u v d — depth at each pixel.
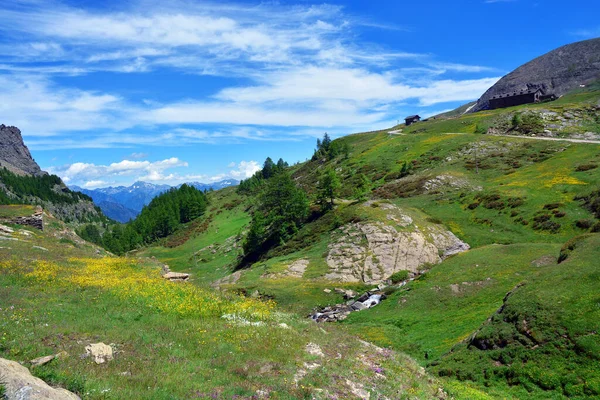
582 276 28.83
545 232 60.06
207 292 31.06
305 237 84.88
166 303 24.83
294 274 65.00
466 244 64.88
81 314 21.23
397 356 23.17
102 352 15.36
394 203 82.88
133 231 170.25
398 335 38.94
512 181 82.31
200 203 188.12
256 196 176.88
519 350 25.23
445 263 53.84
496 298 39.94
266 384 14.64
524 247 51.41
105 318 21.03
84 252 48.84
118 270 37.53
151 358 15.89
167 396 12.27
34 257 36.50
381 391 16.48
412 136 158.75
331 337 23.59
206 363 16.16
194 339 19.02
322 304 55.34
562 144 99.44
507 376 24.08
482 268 48.31
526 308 27.73
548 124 124.88
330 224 83.12
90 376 12.87
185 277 43.69
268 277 65.38
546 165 85.81
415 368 21.92
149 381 13.34
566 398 20.70
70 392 10.51
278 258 78.19
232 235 137.62
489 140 120.44
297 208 97.06
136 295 26.27
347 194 116.62
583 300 26.08
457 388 21.58
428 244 64.75
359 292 57.31
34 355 14.10
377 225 70.44
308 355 18.72
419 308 44.41
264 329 22.00
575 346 23.23
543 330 25.38
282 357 17.95
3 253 34.84
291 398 13.66
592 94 159.62
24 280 27.25
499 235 64.38
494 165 99.00
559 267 32.16
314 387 15.07
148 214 196.00
